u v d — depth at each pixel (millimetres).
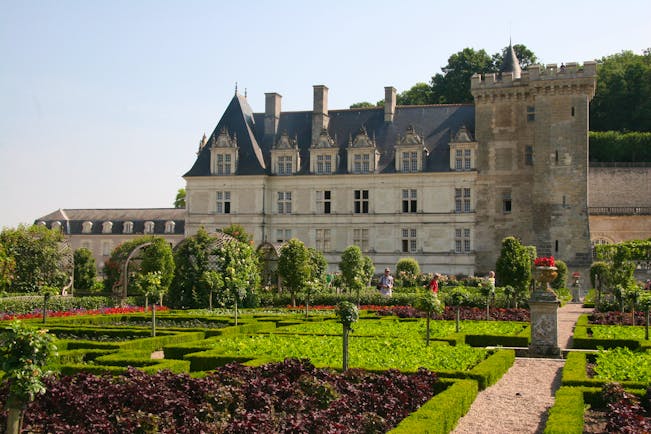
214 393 14898
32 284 55719
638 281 72250
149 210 114875
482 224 73000
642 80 113062
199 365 22266
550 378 22016
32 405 14148
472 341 30547
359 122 80062
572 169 71312
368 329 33094
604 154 110062
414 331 32188
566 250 71062
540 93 72062
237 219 77812
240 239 60188
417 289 57062
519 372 23109
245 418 13203
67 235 113125
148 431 12938
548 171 71812
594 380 18438
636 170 103188
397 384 16984
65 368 19453
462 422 16062
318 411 14047
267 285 58438
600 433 14516
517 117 73250
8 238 55812
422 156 74438
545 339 26906
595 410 16812
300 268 49000
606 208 96938
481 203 73188
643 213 95750
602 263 59750
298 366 17844
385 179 75312
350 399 15250
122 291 53438
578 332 31562
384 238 75062
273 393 15695
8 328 12094
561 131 71688
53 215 115312
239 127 80812
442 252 73500
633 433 12852
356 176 75938
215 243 49719
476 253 72812
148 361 21266
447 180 73875
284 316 41312
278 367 18000
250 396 15016
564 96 71625
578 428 13305
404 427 13258
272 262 58938
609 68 119375
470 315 40969
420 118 78625
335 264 76000
